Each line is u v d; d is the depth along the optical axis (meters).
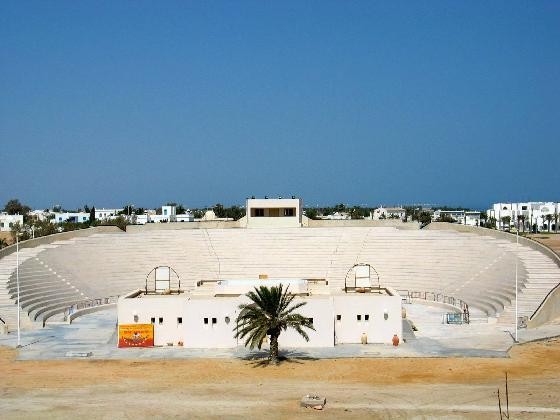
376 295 61.25
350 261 92.62
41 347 57.88
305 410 38.84
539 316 63.34
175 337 59.19
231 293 62.00
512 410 38.25
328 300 58.09
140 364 51.69
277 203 106.44
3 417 38.06
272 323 50.00
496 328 63.25
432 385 44.16
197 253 96.12
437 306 77.12
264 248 97.19
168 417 37.91
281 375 47.59
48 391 43.50
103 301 80.31
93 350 56.72
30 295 73.94
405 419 37.12
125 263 92.06
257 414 38.22
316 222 109.50
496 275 79.19
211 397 41.78
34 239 95.19
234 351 56.47
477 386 43.59
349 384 44.88
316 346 57.59
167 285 64.62
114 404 40.44
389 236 96.88
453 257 88.81
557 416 37.06
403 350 55.25
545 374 46.31
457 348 55.34
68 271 85.94
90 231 104.00
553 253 79.88
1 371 49.34
